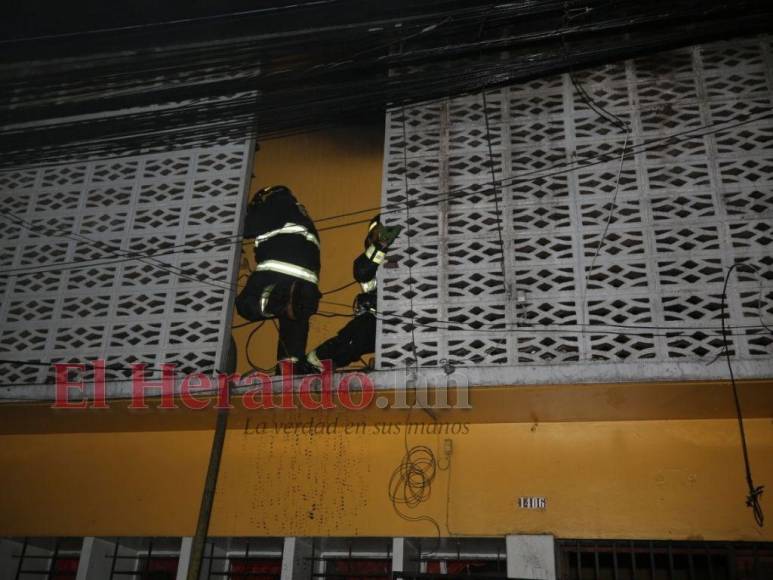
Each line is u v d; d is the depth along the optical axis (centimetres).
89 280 793
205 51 854
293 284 804
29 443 812
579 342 657
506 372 647
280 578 698
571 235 703
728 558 656
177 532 736
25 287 802
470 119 778
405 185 758
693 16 720
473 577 596
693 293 658
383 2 832
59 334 769
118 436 800
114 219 821
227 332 746
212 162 838
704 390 636
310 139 977
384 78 780
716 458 675
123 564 793
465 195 738
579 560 667
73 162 821
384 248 741
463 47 763
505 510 686
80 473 785
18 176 862
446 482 706
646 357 646
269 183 956
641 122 738
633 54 741
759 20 717
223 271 771
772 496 653
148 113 810
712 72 742
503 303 689
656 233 689
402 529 695
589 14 768
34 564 809
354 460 733
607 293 673
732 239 672
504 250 711
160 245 796
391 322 703
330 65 805
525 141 755
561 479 689
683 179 705
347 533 703
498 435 720
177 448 780
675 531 652
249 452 757
